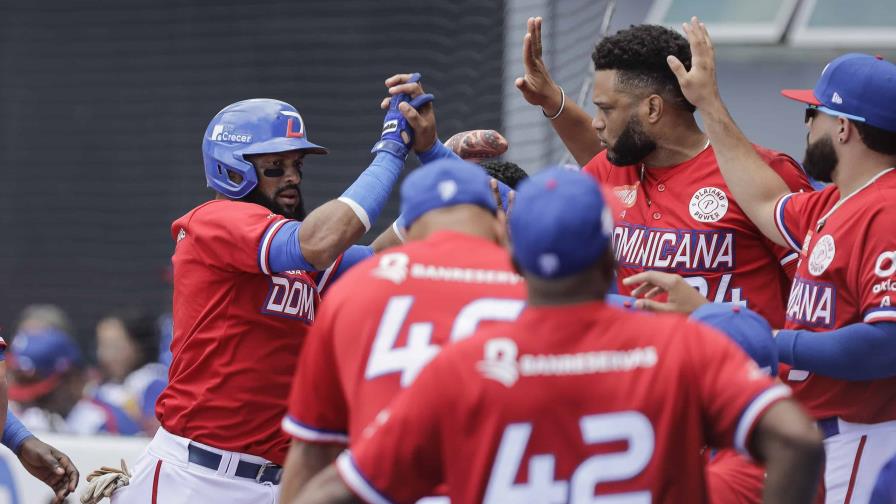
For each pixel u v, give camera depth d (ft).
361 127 116.47
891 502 44.01
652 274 38.40
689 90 45.47
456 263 32.42
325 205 44.75
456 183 33.86
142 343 102.06
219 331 47.62
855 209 43.24
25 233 135.33
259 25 122.42
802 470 27.14
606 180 50.85
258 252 45.42
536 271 28.22
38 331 92.79
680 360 27.99
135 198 130.62
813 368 42.39
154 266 130.52
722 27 85.56
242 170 47.88
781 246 47.03
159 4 128.57
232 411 47.75
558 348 28.02
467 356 28.17
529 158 90.33
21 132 135.03
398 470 28.37
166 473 48.34
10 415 52.37
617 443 27.58
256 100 49.55
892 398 44.29
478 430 27.84
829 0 84.48
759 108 82.38
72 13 131.95
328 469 29.27
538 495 27.58
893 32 80.33
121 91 131.13
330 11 117.50
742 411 27.61
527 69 53.11
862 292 42.60
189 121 128.06
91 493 50.39
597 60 48.16
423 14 107.55
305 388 33.47
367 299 32.30
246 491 48.06
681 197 47.73
